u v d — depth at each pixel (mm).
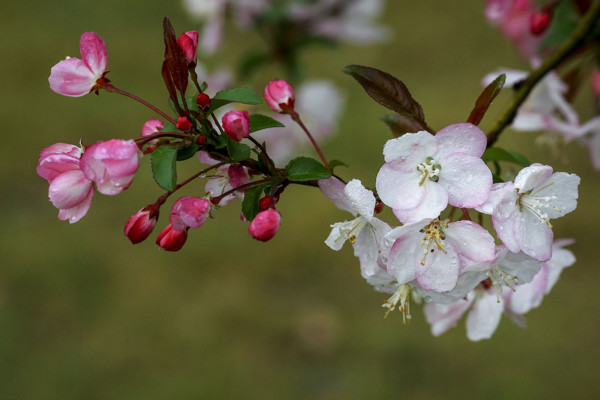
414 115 1775
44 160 1635
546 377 5340
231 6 3826
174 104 1697
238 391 5457
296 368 5605
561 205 1695
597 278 6086
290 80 3893
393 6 9422
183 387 5457
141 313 6039
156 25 9406
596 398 5199
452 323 2170
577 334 5648
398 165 1673
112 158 1537
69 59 1770
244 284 6281
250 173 1810
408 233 1682
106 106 7992
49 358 5680
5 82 8469
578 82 2816
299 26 3857
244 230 6727
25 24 9508
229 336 5867
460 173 1656
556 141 2957
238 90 1714
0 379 5531
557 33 2859
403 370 5523
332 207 6824
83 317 6004
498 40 8664
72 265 6387
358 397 5352
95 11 9727
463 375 5426
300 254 6508
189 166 6875
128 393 5422
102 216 6773
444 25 9047
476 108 1698
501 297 2129
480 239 1658
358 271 6371
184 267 6422
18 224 6730
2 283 6238
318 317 5984
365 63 8477
